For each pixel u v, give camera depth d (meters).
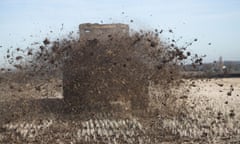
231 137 8.57
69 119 10.55
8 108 10.94
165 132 9.05
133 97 11.08
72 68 11.15
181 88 12.75
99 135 8.82
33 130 9.33
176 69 11.70
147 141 8.25
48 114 10.98
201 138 8.50
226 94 15.96
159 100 11.33
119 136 8.71
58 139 8.51
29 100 11.95
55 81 12.21
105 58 10.94
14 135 8.88
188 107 12.10
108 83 10.96
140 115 10.83
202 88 17.70
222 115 11.07
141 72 11.09
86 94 11.05
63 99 11.48
